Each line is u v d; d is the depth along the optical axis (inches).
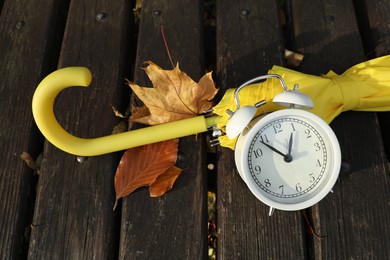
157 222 27.8
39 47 31.3
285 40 33.5
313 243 28.1
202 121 27.7
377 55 30.9
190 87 28.1
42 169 28.7
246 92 28.0
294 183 25.8
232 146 27.8
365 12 32.5
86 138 29.2
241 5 31.8
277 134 25.7
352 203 27.7
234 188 28.2
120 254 27.5
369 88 28.1
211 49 33.5
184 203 28.0
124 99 30.8
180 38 31.1
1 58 31.1
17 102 30.2
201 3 32.3
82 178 28.6
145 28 31.4
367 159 28.3
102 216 28.0
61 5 33.4
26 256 29.9
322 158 25.7
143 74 30.5
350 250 27.2
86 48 31.2
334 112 28.1
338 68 30.4
